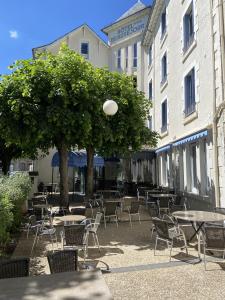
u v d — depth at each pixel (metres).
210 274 5.74
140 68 24.56
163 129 18.38
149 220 11.60
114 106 9.55
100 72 12.75
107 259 6.77
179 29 14.98
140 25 25.30
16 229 9.33
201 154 11.80
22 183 10.68
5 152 17.83
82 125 10.55
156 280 5.47
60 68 10.72
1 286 2.98
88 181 14.58
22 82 10.58
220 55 9.91
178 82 15.13
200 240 7.05
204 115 11.35
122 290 5.04
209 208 10.77
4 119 10.62
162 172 18.47
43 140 12.16
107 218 11.48
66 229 6.45
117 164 22.77
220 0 9.90
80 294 2.78
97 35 27.36
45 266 6.33
